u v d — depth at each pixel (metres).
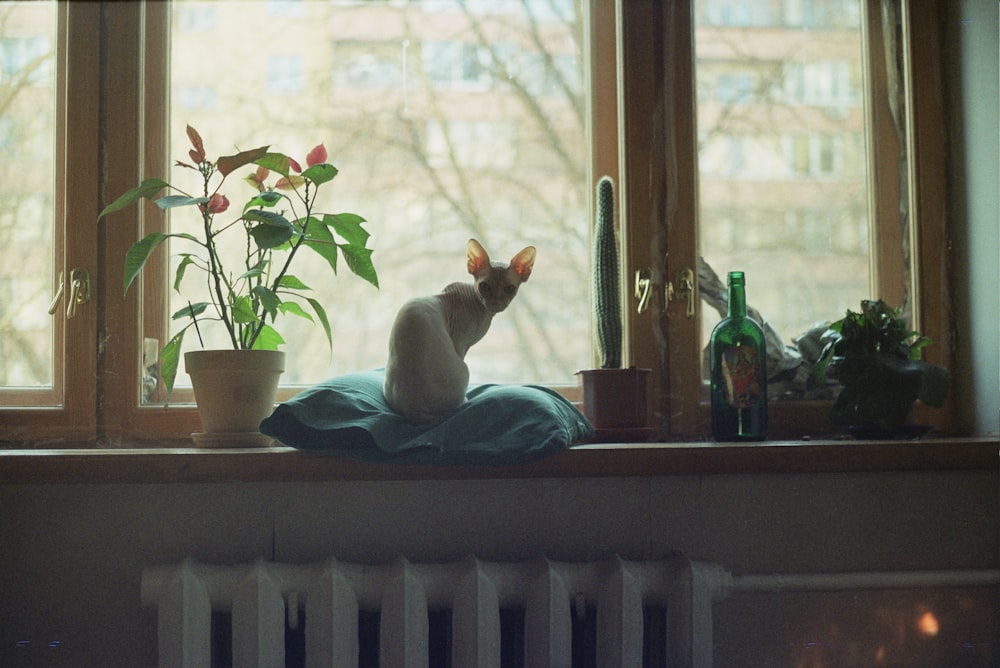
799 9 1.60
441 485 1.39
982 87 1.51
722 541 1.42
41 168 1.52
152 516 1.35
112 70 1.49
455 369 1.28
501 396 1.27
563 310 1.58
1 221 1.51
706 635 1.26
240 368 1.30
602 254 1.41
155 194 1.53
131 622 1.33
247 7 1.59
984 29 1.51
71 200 1.47
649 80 1.55
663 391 1.52
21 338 1.50
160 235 1.30
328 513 1.37
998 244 1.47
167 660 1.19
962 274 1.55
